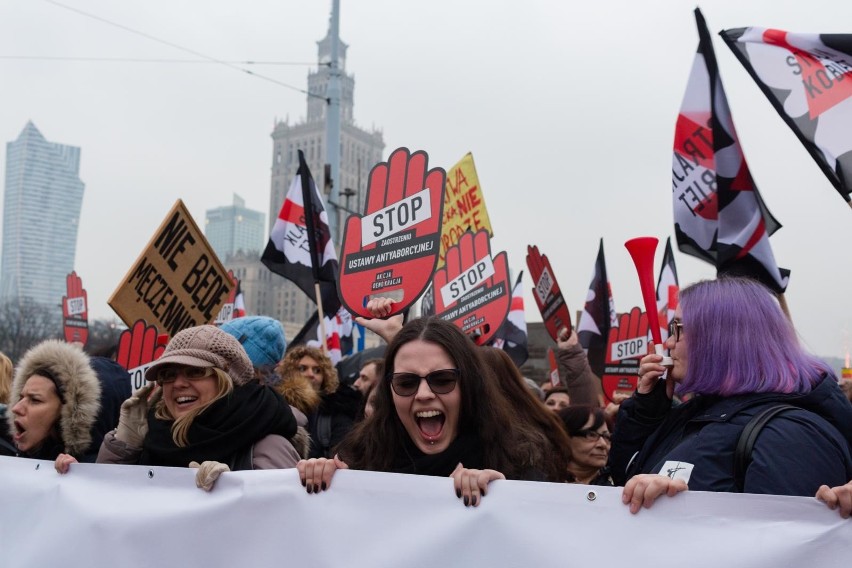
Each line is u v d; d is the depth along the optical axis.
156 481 2.57
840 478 1.93
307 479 2.30
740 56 3.44
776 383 2.13
